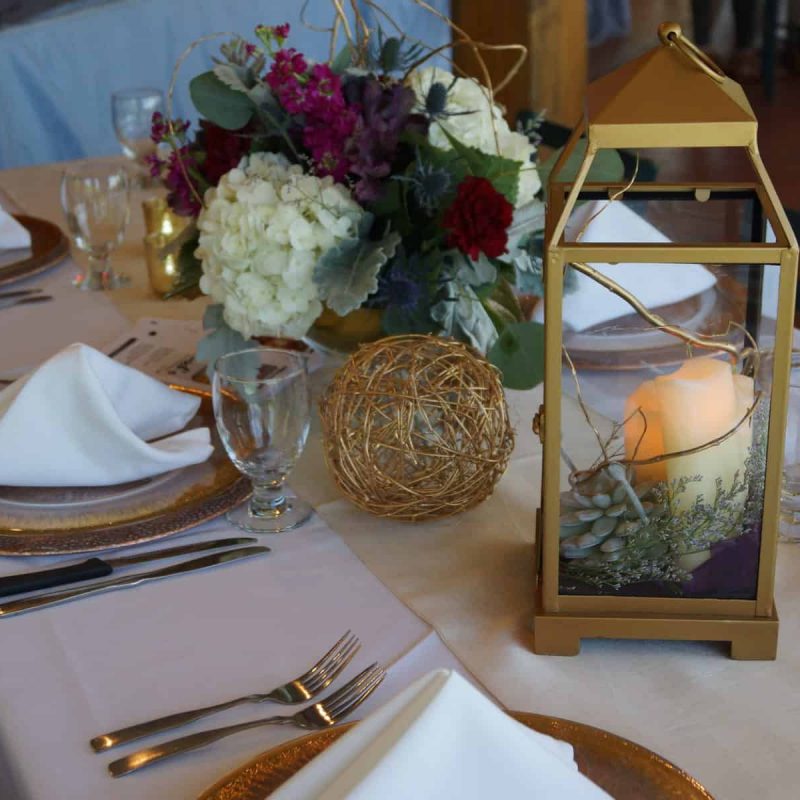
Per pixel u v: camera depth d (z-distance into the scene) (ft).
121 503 3.12
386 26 9.69
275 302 3.44
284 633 2.63
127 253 5.44
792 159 13.99
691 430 2.34
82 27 8.70
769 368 2.28
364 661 2.51
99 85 8.91
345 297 3.29
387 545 3.00
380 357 2.97
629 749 2.03
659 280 2.26
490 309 3.54
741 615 2.50
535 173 3.69
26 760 2.22
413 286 3.37
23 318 4.62
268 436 2.97
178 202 3.83
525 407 3.76
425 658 2.52
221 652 2.56
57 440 3.12
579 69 12.96
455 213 3.20
